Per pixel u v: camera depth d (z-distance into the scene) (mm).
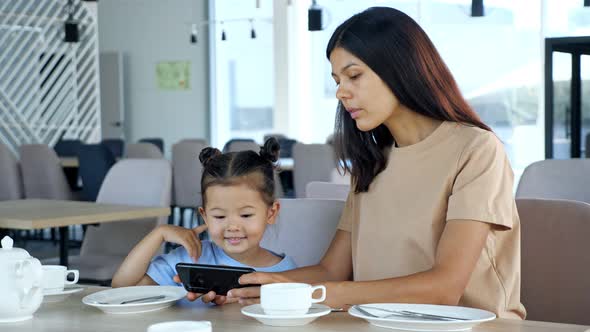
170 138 10500
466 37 8852
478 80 8844
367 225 1591
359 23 1474
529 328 1165
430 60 1488
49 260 3389
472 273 1497
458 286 1379
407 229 1524
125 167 3594
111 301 1398
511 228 1457
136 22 10586
